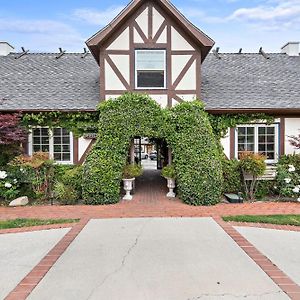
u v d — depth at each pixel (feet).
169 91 38.45
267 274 15.25
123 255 17.83
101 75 38.22
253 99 40.42
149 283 14.24
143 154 115.75
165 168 37.04
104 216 27.84
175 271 15.55
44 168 37.19
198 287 13.83
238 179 38.50
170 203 33.83
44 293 13.44
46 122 39.24
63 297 13.06
